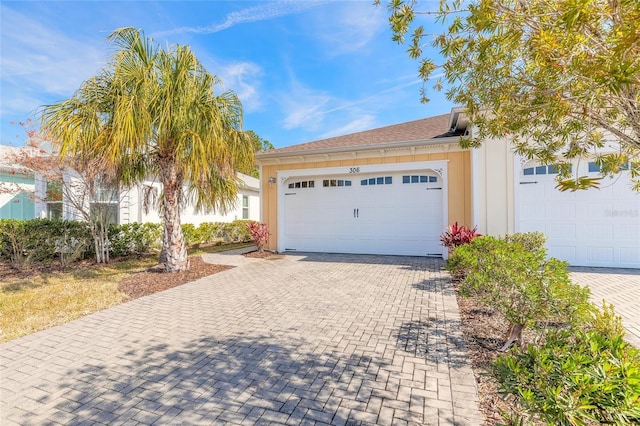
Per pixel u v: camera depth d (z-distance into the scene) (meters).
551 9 1.69
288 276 7.09
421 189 9.33
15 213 10.92
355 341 3.60
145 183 11.23
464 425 2.20
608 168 2.39
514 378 1.54
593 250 7.53
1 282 6.88
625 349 1.58
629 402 1.24
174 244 7.48
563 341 1.75
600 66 1.48
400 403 2.46
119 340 3.73
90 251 9.80
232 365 3.10
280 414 2.36
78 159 6.36
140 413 2.40
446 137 8.95
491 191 8.01
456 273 6.39
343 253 10.22
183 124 6.45
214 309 4.85
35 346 3.59
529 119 2.47
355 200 10.09
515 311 2.95
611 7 1.38
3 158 9.28
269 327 4.07
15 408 2.48
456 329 3.89
